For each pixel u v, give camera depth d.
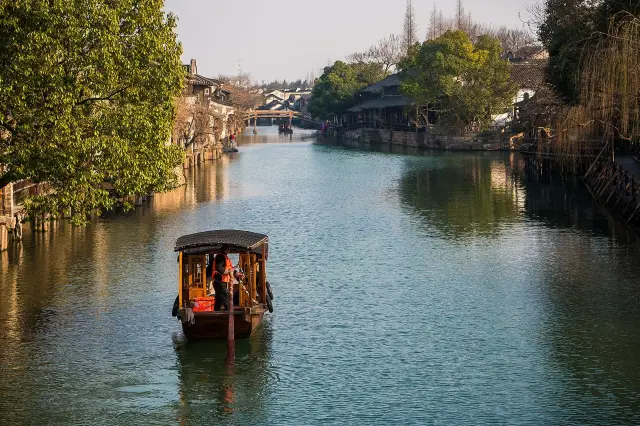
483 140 113.19
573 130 61.84
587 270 34.91
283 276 34.62
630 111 40.47
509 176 76.06
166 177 31.97
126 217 50.88
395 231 45.72
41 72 25.73
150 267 35.97
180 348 25.20
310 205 57.53
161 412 20.61
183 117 81.44
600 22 50.56
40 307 29.59
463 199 59.53
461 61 110.75
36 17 25.94
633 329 26.69
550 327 27.08
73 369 23.47
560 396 21.30
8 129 26.81
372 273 35.06
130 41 28.42
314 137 180.12
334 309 29.47
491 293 31.47
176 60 29.19
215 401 21.28
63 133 26.19
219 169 89.19
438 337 26.20
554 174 75.69
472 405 20.81
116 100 28.77
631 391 21.58
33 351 24.94
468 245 41.06
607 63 39.66
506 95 110.56
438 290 32.03
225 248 25.33
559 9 56.56
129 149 28.70
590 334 26.27
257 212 53.78
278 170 87.69
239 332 25.11
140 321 27.92
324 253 39.53
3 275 34.41
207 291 26.44
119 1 27.98
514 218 49.66
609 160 58.50
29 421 20.05
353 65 188.12
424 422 19.84
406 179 75.56
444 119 117.62
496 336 26.22
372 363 23.92
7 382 22.50
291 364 23.86
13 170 26.58
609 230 44.44
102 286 32.62
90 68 26.73
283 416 20.30
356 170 86.56
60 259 37.47
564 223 47.25
